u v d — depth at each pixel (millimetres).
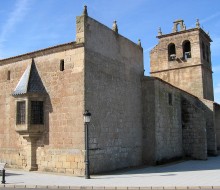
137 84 25828
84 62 19875
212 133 34469
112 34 23219
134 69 25672
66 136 20047
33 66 22328
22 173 19812
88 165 17578
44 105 21359
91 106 20062
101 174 19438
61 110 20500
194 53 38938
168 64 40656
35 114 21172
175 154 28969
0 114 24141
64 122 20266
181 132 31016
